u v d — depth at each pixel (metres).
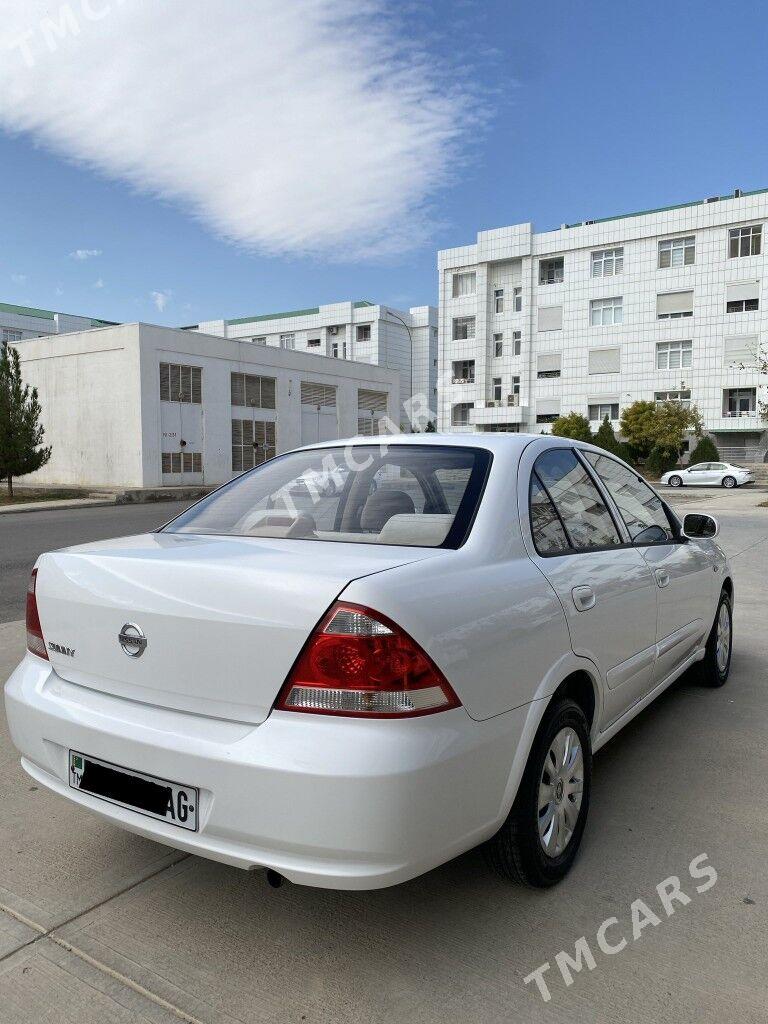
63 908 2.30
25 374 31.05
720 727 3.88
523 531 2.51
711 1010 1.88
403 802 1.79
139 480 27.50
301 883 1.83
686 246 46.03
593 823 2.86
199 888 2.42
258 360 32.50
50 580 2.37
